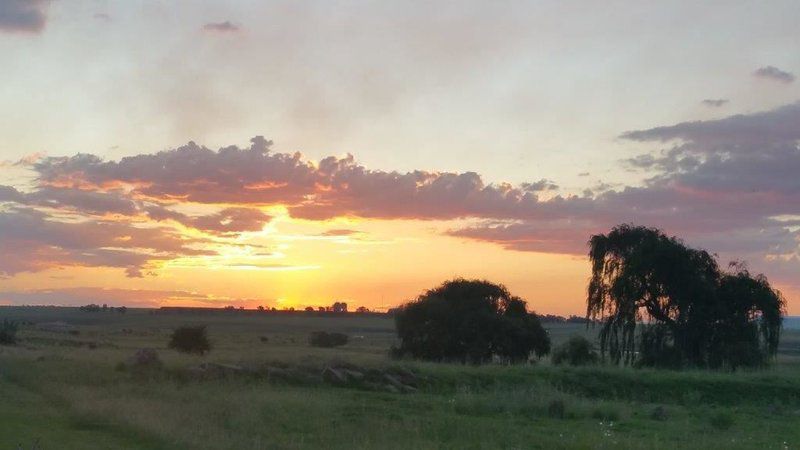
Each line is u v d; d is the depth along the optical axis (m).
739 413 30.78
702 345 54.47
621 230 57.59
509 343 63.44
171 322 196.38
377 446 17.94
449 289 66.19
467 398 28.91
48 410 23.34
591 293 57.78
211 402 25.00
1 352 50.81
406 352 63.62
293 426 21.19
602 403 29.84
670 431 23.47
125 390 28.33
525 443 19.55
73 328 144.75
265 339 120.69
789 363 64.69
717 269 56.53
